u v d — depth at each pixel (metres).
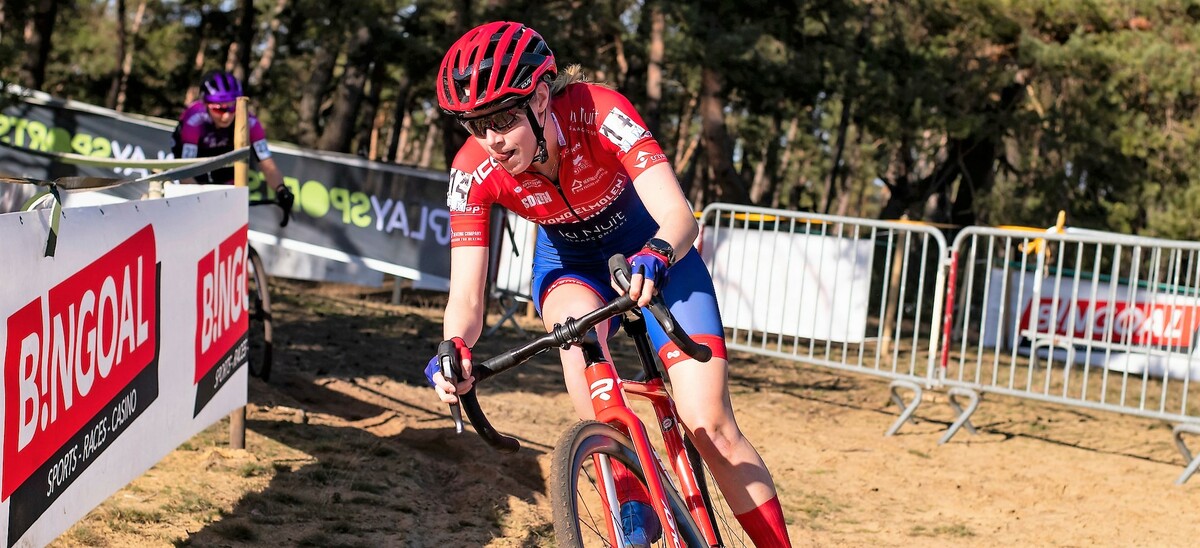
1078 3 15.73
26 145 9.29
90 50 24.17
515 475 4.22
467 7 14.83
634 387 2.27
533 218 2.52
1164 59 15.27
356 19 15.95
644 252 1.92
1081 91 16.56
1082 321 7.29
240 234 3.97
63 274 2.41
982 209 18.48
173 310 3.22
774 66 16.17
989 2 15.87
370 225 9.23
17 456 2.19
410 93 30.50
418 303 9.72
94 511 3.14
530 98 2.10
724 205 6.85
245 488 3.59
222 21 20.34
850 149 33.78
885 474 4.84
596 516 3.57
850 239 6.33
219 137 5.26
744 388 6.81
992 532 4.03
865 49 16.58
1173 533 4.14
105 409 2.68
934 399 6.74
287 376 5.54
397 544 3.22
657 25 19.86
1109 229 17.30
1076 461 5.34
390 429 4.71
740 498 2.45
